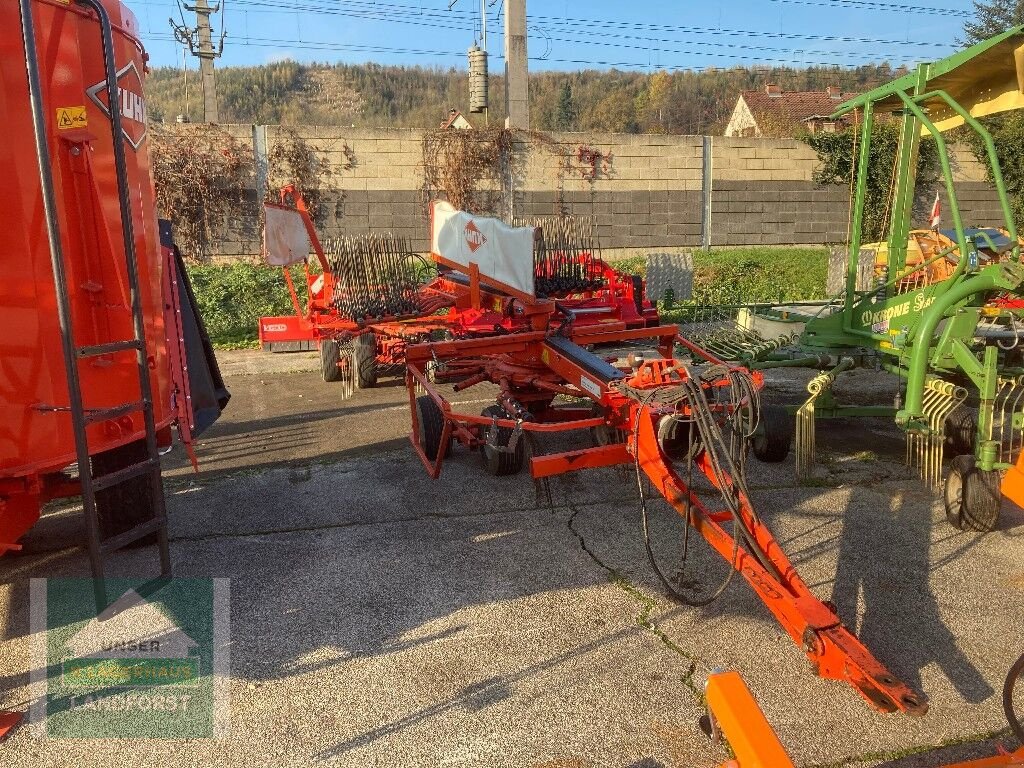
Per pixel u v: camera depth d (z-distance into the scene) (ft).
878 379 31.50
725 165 59.36
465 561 15.21
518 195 56.08
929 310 16.39
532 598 13.71
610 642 12.28
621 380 15.57
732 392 12.88
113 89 10.77
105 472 14.58
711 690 7.50
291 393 30.78
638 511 17.63
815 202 61.77
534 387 21.44
